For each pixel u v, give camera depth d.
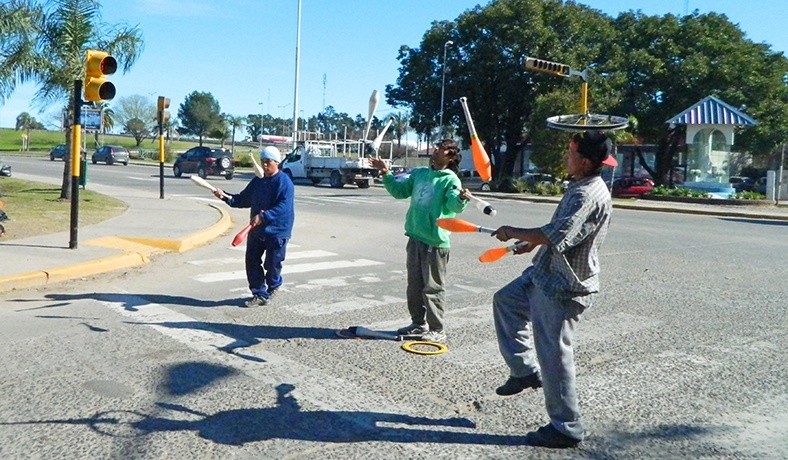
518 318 4.74
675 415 5.09
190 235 12.92
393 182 6.61
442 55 43.72
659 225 20.83
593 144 4.18
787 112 43.62
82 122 17.72
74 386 5.34
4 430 4.52
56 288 8.77
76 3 17.36
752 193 35.00
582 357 6.50
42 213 14.85
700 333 7.45
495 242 14.68
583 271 4.25
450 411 5.04
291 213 8.05
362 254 12.52
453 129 46.38
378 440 4.50
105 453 4.21
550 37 39.97
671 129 44.53
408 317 7.76
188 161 36.91
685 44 43.97
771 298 9.40
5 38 16.84
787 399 5.47
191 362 5.98
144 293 8.63
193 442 4.39
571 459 4.32
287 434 4.55
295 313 7.83
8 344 6.39
